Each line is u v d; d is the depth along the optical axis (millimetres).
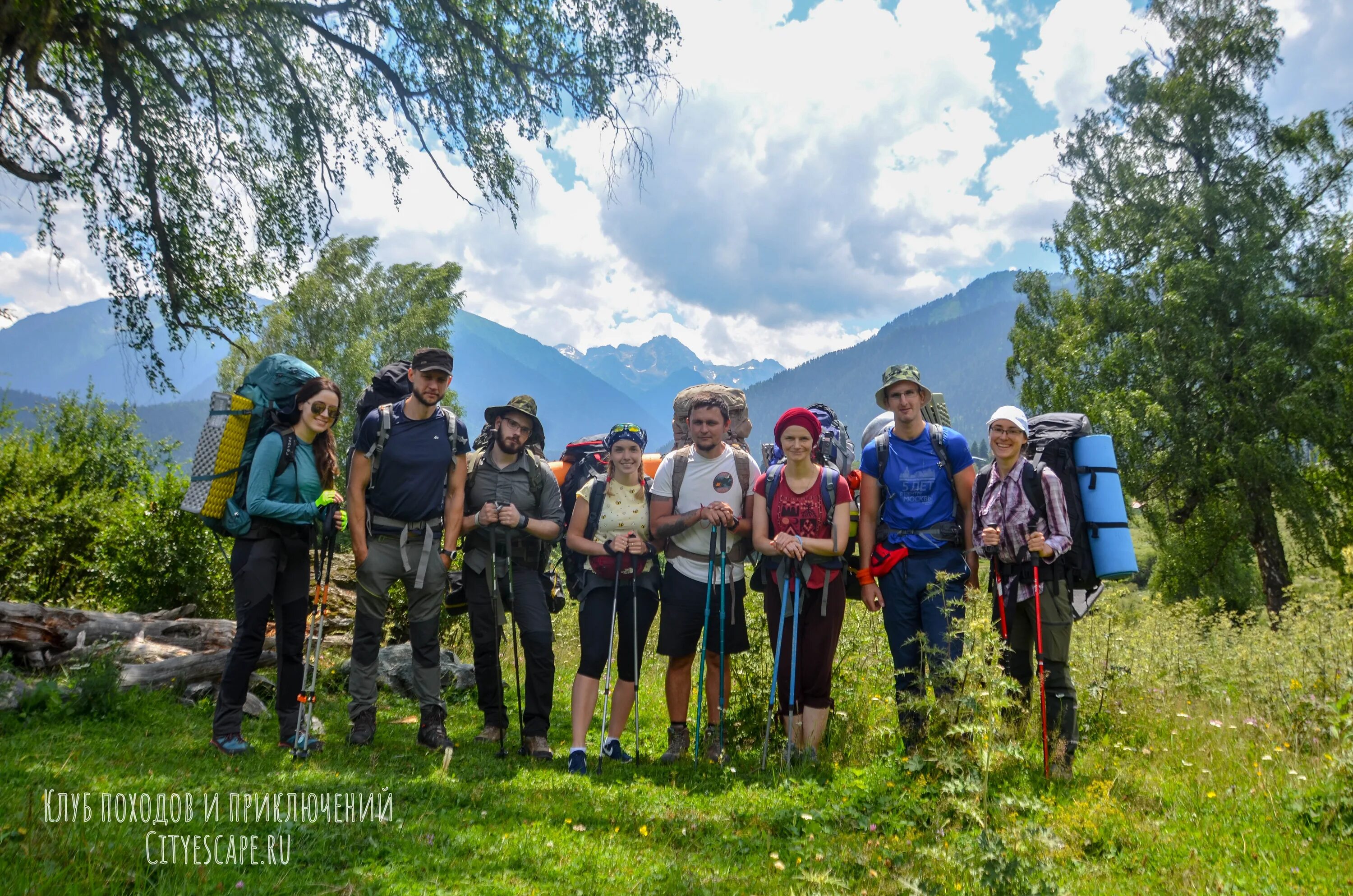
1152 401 26453
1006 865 3092
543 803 4266
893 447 5473
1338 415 25516
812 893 3189
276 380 5062
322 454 5141
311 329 36219
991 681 4090
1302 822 3803
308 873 3109
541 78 15367
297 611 5098
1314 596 7664
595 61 15180
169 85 13656
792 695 5086
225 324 16234
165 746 4758
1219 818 3928
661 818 4141
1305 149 28156
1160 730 5805
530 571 5863
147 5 12914
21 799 3498
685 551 5633
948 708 4184
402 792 4230
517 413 5844
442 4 14555
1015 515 5012
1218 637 8312
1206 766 4797
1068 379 28703
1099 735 5719
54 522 11688
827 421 6191
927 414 6207
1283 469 25359
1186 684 6914
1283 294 26438
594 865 3461
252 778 4273
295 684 5109
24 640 6484
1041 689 4992
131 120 13992
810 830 3926
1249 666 6840
